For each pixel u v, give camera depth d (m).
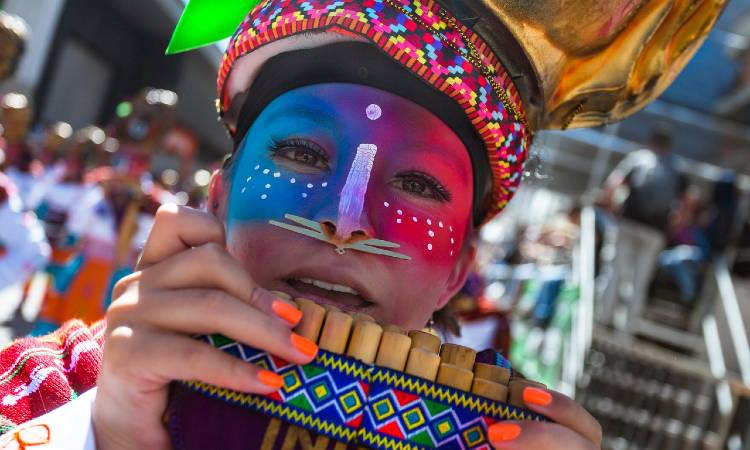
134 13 16.19
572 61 1.40
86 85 15.97
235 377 0.97
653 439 6.68
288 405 1.01
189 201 8.12
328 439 1.02
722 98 12.20
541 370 7.43
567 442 1.00
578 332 6.83
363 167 1.20
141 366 0.98
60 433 1.05
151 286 1.02
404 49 1.23
